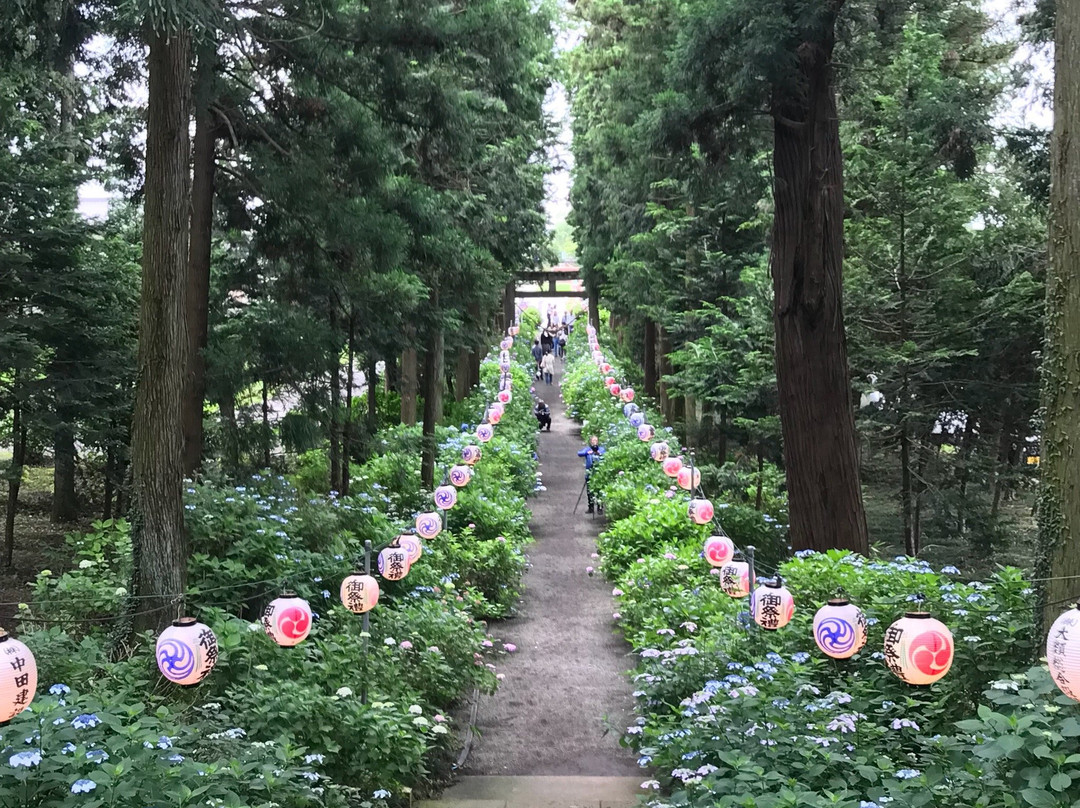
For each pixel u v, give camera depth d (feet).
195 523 26.32
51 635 17.63
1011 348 45.37
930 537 48.44
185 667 15.51
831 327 32.78
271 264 39.83
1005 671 17.60
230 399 34.65
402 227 34.83
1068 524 17.16
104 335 42.63
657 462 54.75
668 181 56.75
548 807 19.60
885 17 34.12
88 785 10.34
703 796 13.46
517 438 74.64
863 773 13.28
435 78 33.55
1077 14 17.33
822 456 32.63
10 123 39.73
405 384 61.26
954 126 35.01
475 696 27.22
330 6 31.09
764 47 27.17
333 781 16.94
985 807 11.67
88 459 53.83
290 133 34.76
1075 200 17.21
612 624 35.68
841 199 32.81
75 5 25.62
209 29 20.51
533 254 72.69
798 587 24.47
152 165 21.58
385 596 28.53
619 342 133.08
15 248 39.73
